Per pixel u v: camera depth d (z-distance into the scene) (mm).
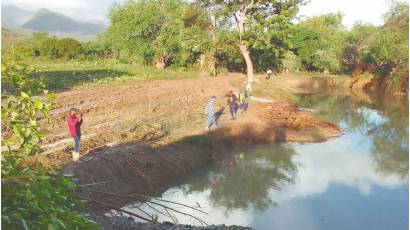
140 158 17906
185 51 60125
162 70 59562
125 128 22359
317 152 24609
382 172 21453
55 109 25953
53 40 69750
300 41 71500
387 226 14984
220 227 12852
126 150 18062
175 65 63125
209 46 56750
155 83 44469
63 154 16391
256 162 21969
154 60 63000
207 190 18062
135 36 61000
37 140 6312
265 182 19328
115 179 15656
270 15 54594
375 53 58812
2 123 6152
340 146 26266
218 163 21297
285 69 70438
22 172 5500
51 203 5355
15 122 6195
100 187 14531
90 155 16844
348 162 22984
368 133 30562
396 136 30047
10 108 6129
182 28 58125
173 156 19719
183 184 18375
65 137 19297
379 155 24641
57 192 5461
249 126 26531
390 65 58188
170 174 18453
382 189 18906
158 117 26359
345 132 30344
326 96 50062
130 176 16562
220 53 60656
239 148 23719
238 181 19234
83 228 5711
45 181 5391
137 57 62000
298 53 72188
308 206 16781
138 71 56250
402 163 23250
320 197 17734
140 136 21000
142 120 24875
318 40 72250
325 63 72062
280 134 26672
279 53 63531
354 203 17109
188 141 21828
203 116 27859
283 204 16906
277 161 22406
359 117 37062
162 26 60688
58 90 35250
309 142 26562
